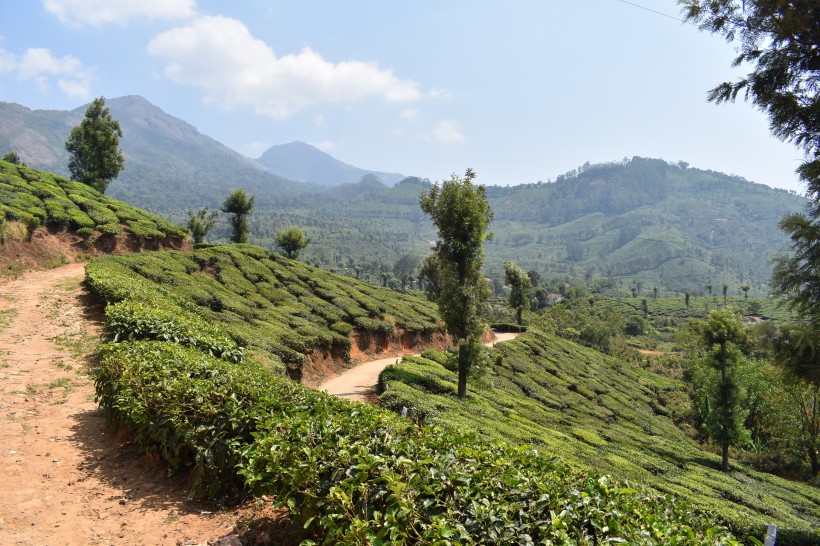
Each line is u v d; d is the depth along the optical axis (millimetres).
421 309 47875
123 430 10117
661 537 4859
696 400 45375
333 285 44344
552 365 43062
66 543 6305
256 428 7844
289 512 6562
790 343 13352
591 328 68938
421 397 19719
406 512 4820
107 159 55094
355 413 8039
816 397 36875
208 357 12703
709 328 32125
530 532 4762
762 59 12406
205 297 27625
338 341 30969
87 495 7695
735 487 25156
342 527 5363
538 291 108125
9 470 8125
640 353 73312
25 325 18359
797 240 12453
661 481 21172
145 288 21828
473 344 24703
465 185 25781
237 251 42812
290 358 23422
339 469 5945
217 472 7672
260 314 29375
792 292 12953
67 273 28656
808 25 11008
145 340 13172
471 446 7055
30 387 12414
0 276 25688
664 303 126562
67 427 10508
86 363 15164
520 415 26062
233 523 7066
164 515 7242
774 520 19797
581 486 6000
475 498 5102
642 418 38656
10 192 33875
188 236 45875
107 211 39344
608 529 4793
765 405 39656
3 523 6531
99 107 54469
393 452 6336
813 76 12031
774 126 12742
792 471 36094
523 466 6512
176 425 8039
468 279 25953
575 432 25656
